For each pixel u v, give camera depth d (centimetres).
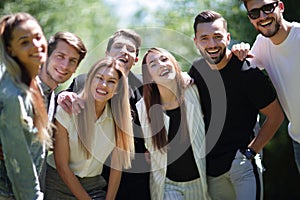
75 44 431
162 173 460
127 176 465
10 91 376
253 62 481
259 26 462
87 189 450
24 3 962
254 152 463
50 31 948
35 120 387
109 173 463
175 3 955
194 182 462
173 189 462
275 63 475
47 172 449
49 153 450
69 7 971
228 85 458
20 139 378
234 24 883
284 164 929
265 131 467
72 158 444
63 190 448
